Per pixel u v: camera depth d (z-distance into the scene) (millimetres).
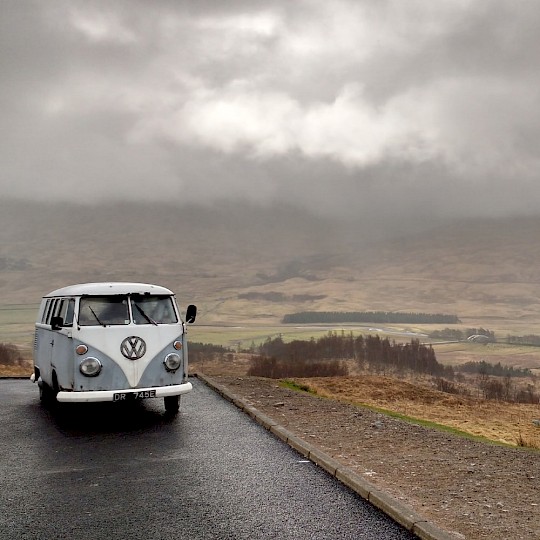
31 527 6020
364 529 5902
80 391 11055
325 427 11336
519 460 9305
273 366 113312
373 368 158125
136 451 9250
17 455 9070
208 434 10500
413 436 10867
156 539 5668
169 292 12414
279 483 7500
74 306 11625
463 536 5578
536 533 5730
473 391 99438
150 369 11453
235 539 5652
